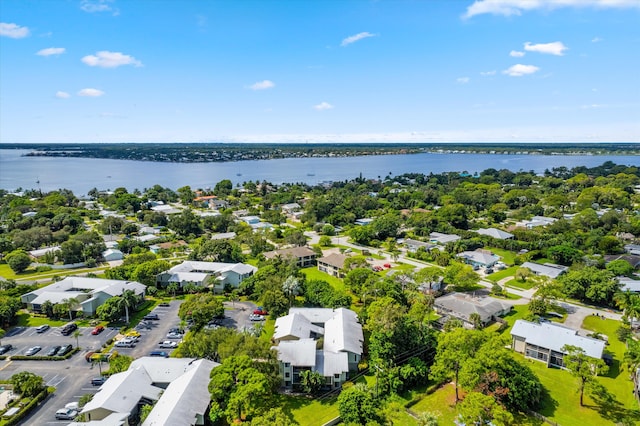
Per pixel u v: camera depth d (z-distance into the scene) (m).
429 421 49.19
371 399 57.69
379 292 91.69
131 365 66.00
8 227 168.75
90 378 67.44
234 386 57.25
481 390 57.09
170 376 63.59
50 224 175.50
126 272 111.88
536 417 58.12
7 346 76.94
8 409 57.91
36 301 94.31
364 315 85.94
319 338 80.62
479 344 63.06
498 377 58.91
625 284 102.44
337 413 59.06
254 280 105.44
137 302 96.75
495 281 117.06
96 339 81.38
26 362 72.44
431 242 157.00
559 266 123.06
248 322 88.94
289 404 61.62
